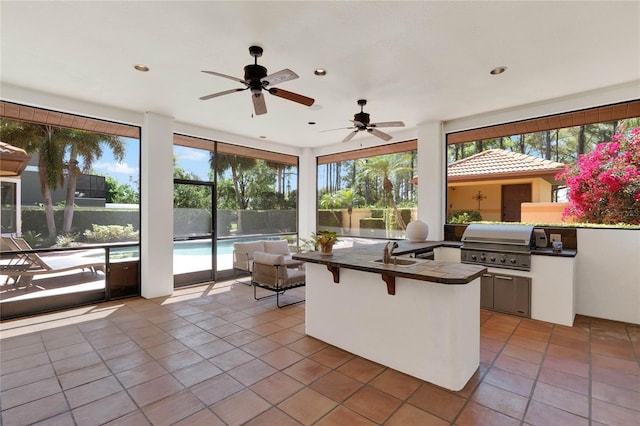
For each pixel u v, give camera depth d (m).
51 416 2.07
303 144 6.90
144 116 4.70
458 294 2.35
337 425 1.97
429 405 2.17
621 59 3.04
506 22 2.44
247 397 2.27
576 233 3.99
